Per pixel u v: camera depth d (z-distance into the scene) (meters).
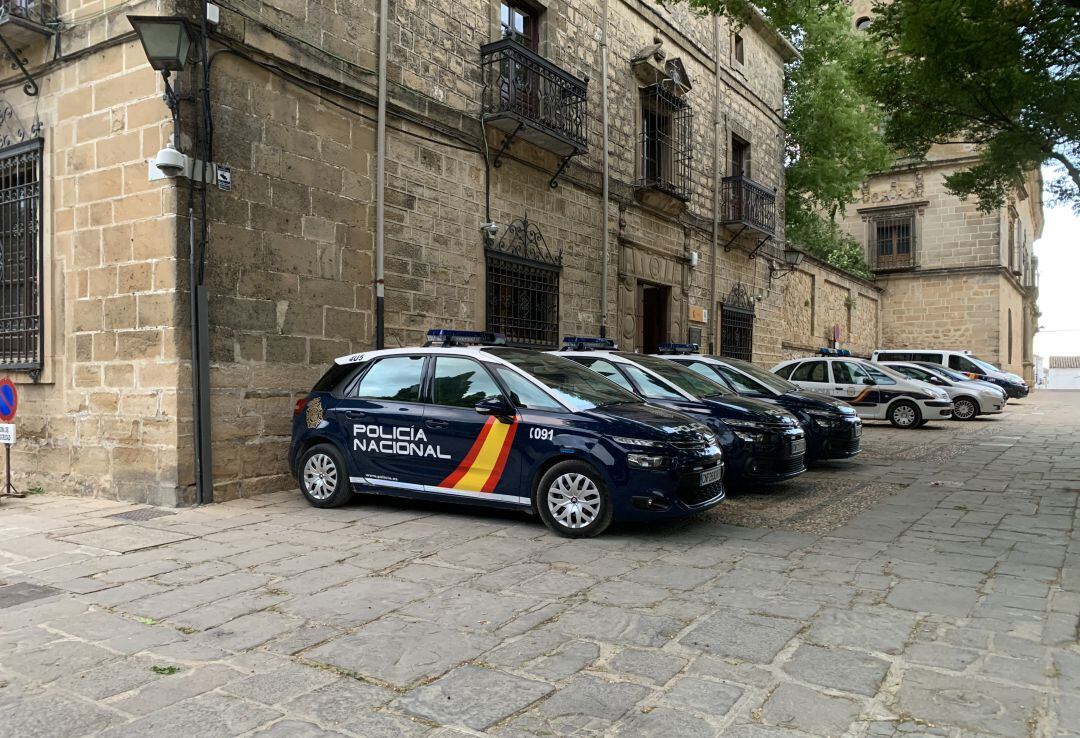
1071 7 8.93
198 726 3.02
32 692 3.33
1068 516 7.04
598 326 13.44
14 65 8.30
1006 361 33.28
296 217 8.28
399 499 7.68
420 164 9.92
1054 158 11.20
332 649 3.81
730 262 18.62
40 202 8.12
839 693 3.31
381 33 9.19
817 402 9.84
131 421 7.49
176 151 7.02
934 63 9.99
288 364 8.20
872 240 34.41
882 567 5.29
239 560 5.45
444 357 7.01
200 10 7.28
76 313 7.89
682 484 5.96
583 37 13.02
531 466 6.29
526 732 2.97
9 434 7.88
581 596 4.64
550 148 11.94
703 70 17.08
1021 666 3.59
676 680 3.44
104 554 5.62
